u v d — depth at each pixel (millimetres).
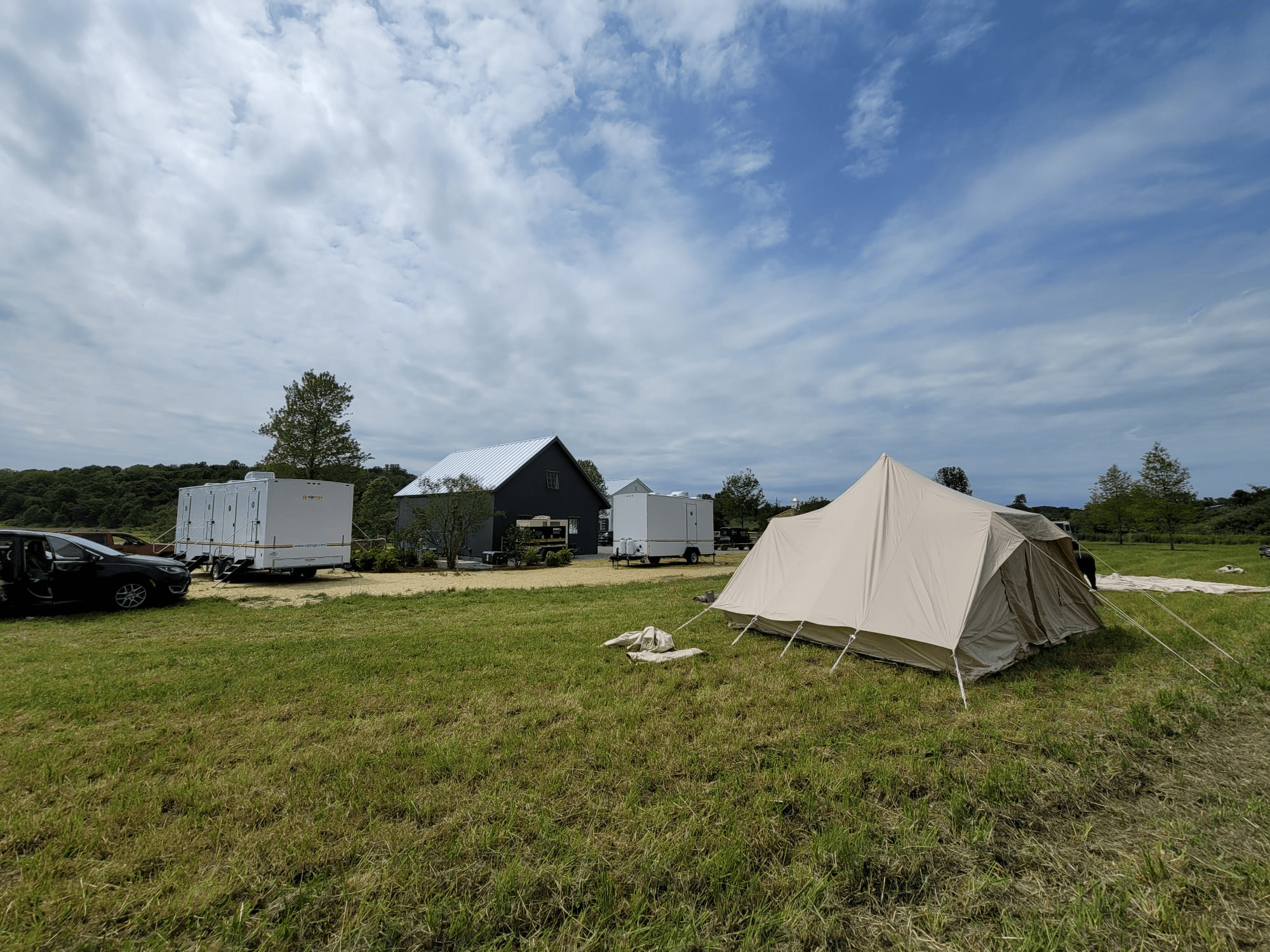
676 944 2062
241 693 4945
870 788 3277
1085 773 3520
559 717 4453
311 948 2047
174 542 17703
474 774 3352
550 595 12211
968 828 2885
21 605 9148
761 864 2545
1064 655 6449
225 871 2467
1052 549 7598
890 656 6070
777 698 4871
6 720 4305
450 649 6727
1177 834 2877
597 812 2922
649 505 21438
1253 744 4043
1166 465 26812
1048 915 2273
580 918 2180
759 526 37312
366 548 21812
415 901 2273
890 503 6926
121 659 6195
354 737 3953
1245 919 2260
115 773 3418
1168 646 6723
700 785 3260
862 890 2408
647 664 6016
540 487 26016
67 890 2324
